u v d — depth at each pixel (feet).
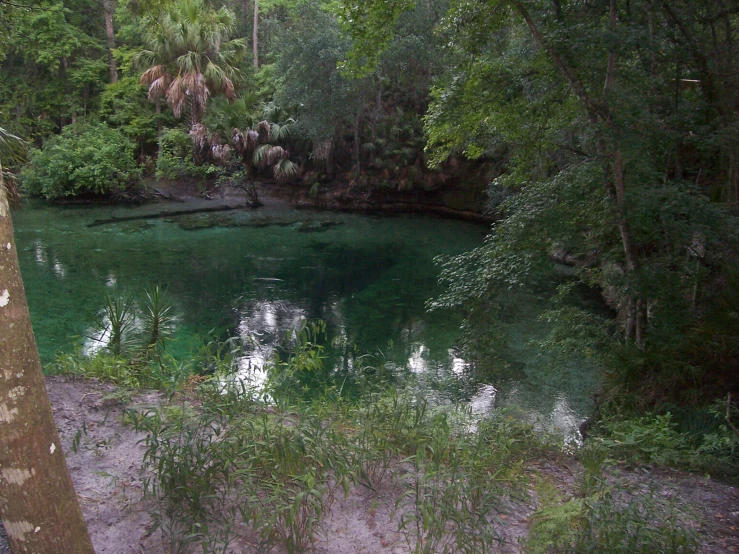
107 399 13.88
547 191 22.48
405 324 36.04
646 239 20.39
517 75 24.11
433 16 63.21
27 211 69.72
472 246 59.16
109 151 74.08
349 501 9.98
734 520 10.53
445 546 8.41
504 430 13.75
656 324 20.07
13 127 69.77
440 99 26.02
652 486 10.21
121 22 88.74
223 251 55.11
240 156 76.43
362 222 70.85
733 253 19.31
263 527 8.71
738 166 21.16
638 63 21.29
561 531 8.77
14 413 5.81
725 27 21.89
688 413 17.39
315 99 66.49
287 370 16.37
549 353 28.50
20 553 6.15
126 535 8.86
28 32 75.15
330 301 40.83
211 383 15.02
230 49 82.53
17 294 5.82
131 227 63.87
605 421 18.51
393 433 12.30
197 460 9.59
